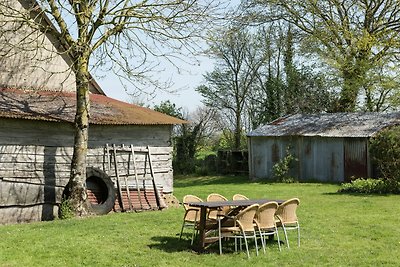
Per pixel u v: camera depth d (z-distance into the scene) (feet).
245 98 137.18
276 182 90.74
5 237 38.70
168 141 65.87
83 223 45.80
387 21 100.17
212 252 33.24
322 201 58.59
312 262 29.89
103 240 37.14
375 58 95.66
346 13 99.71
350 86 96.68
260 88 135.03
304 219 44.78
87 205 52.16
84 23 49.60
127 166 61.16
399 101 96.37
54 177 53.78
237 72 136.56
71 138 55.57
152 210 58.65
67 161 55.06
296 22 105.50
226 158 115.55
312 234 38.06
